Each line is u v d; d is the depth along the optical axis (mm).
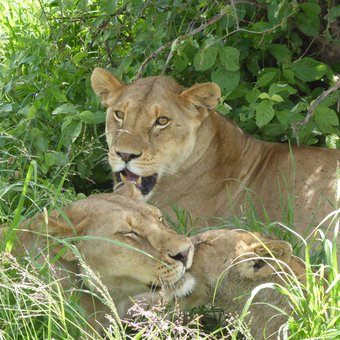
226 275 8656
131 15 12469
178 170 10953
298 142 10852
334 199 10672
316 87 12445
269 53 12188
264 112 10906
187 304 8859
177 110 10773
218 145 11141
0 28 14719
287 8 11289
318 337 7488
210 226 10844
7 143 11656
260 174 11125
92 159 11758
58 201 9602
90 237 8008
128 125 10641
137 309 8328
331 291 7910
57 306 7547
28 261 8180
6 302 8133
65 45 13102
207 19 11781
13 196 10781
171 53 11070
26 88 12633
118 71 11938
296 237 10211
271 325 8484
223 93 11609
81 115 11375
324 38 12125
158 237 8289
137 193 9055
